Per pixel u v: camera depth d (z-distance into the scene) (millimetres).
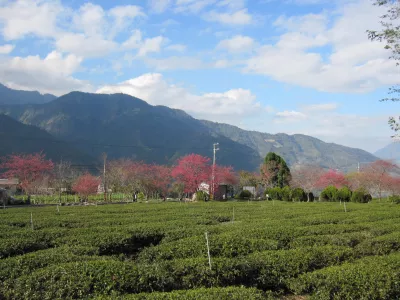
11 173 49344
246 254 11234
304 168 73188
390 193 62719
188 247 11195
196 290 7566
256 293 7395
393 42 14516
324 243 12969
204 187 60438
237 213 24062
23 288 7730
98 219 20453
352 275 8344
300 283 8992
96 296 7312
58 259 9578
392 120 14234
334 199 45594
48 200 50281
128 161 68688
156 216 21734
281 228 14938
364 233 14656
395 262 9391
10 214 22781
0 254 11594
